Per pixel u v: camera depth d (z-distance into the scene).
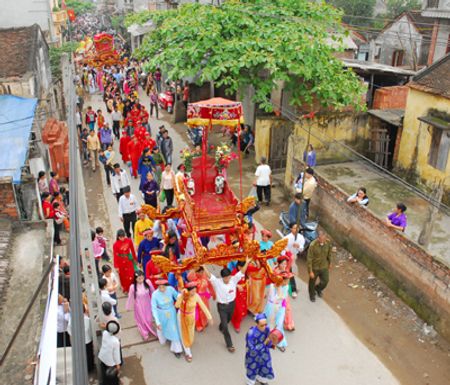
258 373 7.59
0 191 8.67
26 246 8.29
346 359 8.45
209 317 8.28
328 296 10.18
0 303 6.85
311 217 13.30
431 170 14.31
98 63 30.53
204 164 11.03
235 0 16.77
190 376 7.99
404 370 8.23
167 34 15.95
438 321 9.02
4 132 11.85
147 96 28.45
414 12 26.16
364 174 15.78
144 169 13.46
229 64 14.28
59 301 7.29
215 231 9.66
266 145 16.33
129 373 8.04
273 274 8.46
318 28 15.64
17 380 5.54
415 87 14.56
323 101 15.23
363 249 11.18
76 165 3.98
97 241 9.91
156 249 9.77
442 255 11.04
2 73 13.49
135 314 8.74
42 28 21.69
